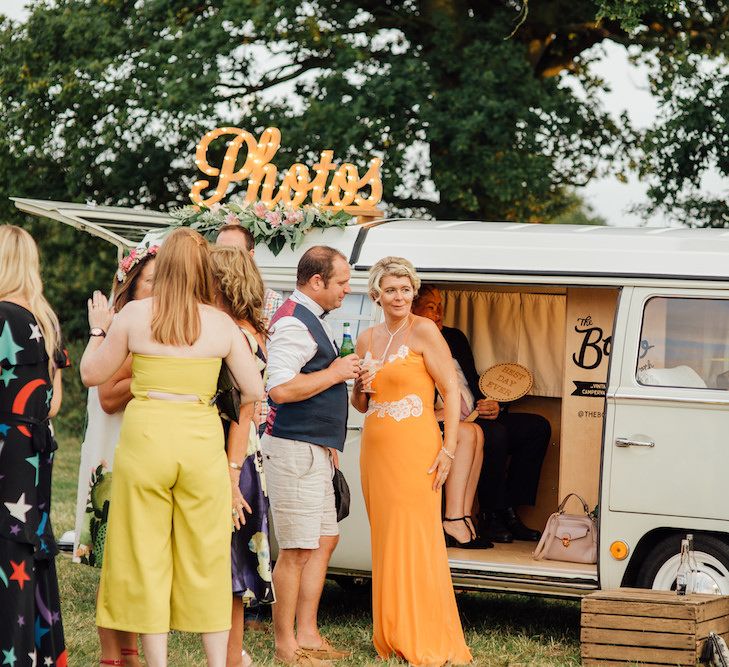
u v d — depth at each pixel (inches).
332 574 277.0
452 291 328.8
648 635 231.1
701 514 244.5
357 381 246.5
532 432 316.8
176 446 183.0
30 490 186.1
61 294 844.6
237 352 192.4
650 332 254.7
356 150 652.1
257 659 235.5
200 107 644.7
